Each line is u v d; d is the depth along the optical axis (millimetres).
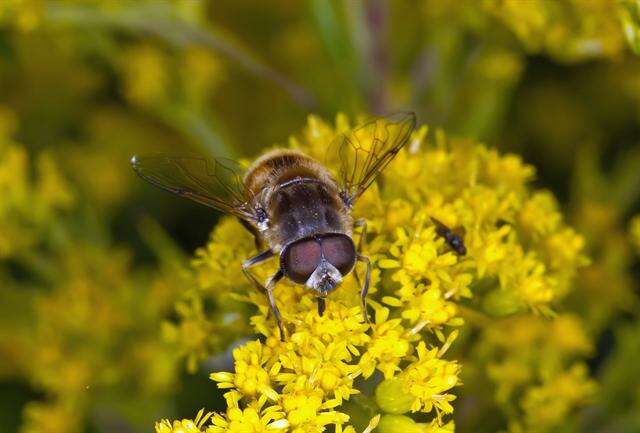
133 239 233
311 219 185
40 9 212
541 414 206
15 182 216
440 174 193
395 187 192
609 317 216
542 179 238
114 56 227
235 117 239
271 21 243
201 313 192
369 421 183
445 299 186
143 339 217
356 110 215
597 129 240
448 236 187
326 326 181
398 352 181
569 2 204
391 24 217
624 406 209
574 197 228
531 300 189
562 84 241
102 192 235
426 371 182
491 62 218
